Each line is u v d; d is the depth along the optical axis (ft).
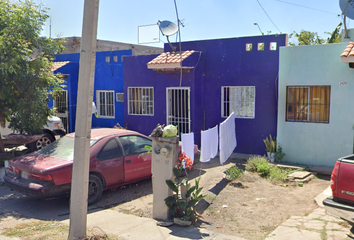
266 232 16.81
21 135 32.07
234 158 34.24
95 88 49.78
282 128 32.07
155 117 40.42
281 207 20.68
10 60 27.91
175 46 39.50
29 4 30.76
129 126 42.70
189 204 17.80
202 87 38.14
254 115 35.35
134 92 42.11
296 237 15.40
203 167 30.58
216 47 36.99
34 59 31.76
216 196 22.71
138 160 24.95
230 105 36.81
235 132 36.04
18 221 18.98
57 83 33.50
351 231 16.07
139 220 18.51
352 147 29.14
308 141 30.94
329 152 30.09
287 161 32.07
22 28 29.43
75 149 14.07
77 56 53.01
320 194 22.72
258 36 34.63
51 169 20.21
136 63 41.32
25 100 30.32
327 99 30.07
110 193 24.50
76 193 14.16
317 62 30.04
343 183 15.34
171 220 18.26
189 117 37.42
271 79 34.24
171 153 17.98
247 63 35.37
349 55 26.40
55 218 19.54
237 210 20.20
